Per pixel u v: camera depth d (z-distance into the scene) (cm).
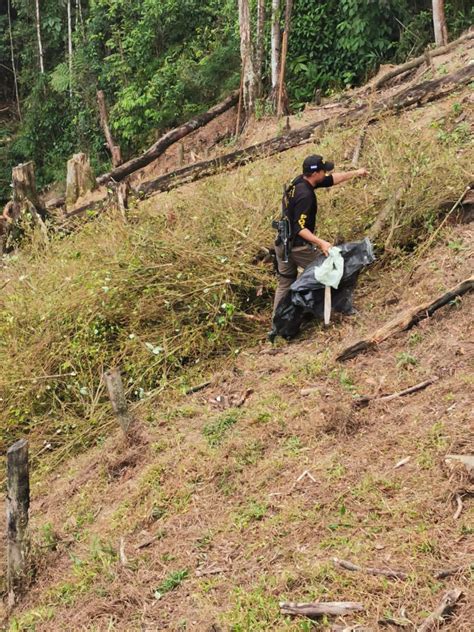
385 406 542
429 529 417
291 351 673
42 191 2108
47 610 475
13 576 514
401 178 772
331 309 677
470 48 1190
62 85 2123
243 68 1458
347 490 470
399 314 627
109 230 858
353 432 527
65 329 749
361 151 910
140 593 455
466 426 485
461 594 365
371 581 391
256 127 1399
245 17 1445
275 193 839
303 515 463
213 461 547
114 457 605
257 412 590
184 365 717
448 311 611
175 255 768
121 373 723
